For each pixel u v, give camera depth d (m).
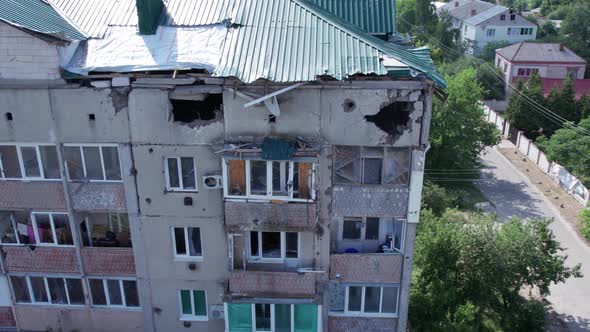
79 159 15.76
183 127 15.05
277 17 15.68
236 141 15.00
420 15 83.69
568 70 63.91
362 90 14.25
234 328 17.39
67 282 17.69
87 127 15.20
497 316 23.92
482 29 80.81
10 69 14.52
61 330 18.36
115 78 14.59
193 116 15.06
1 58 14.40
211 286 17.23
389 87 14.18
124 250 16.89
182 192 15.91
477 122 43.53
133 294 17.80
